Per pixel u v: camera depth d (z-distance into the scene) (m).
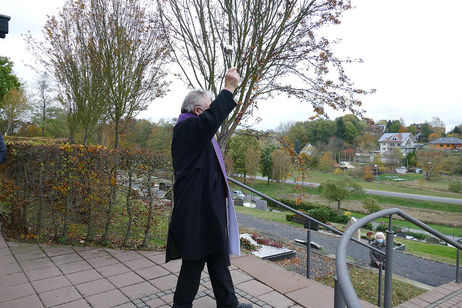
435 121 122.69
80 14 6.86
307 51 5.26
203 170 1.77
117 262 3.28
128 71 6.98
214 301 2.43
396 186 59.88
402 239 19.30
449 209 41.78
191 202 1.72
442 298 4.95
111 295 2.52
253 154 45.56
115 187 3.96
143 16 6.72
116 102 7.11
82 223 4.15
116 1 6.58
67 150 3.82
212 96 2.04
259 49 5.01
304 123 91.44
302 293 2.61
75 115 9.26
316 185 50.47
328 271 7.68
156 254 3.57
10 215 4.24
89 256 3.45
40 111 36.00
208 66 5.52
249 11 5.02
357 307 0.87
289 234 14.98
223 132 5.70
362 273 7.59
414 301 4.81
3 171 4.32
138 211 3.98
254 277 2.94
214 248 1.76
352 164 76.75
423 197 48.88
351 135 86.44
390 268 2.31
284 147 6.27
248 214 20.17
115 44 6.79
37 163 4.01
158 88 7.70
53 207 3.98
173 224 1.76
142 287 2.68
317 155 68.44
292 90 5.63
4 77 29.22
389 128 133.12
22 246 3.75
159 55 6.84
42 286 2.67
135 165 3.88
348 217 24.41
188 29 5.41
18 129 37.47
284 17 5.06
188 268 1.81
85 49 7.06
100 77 7.02
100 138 20.80
